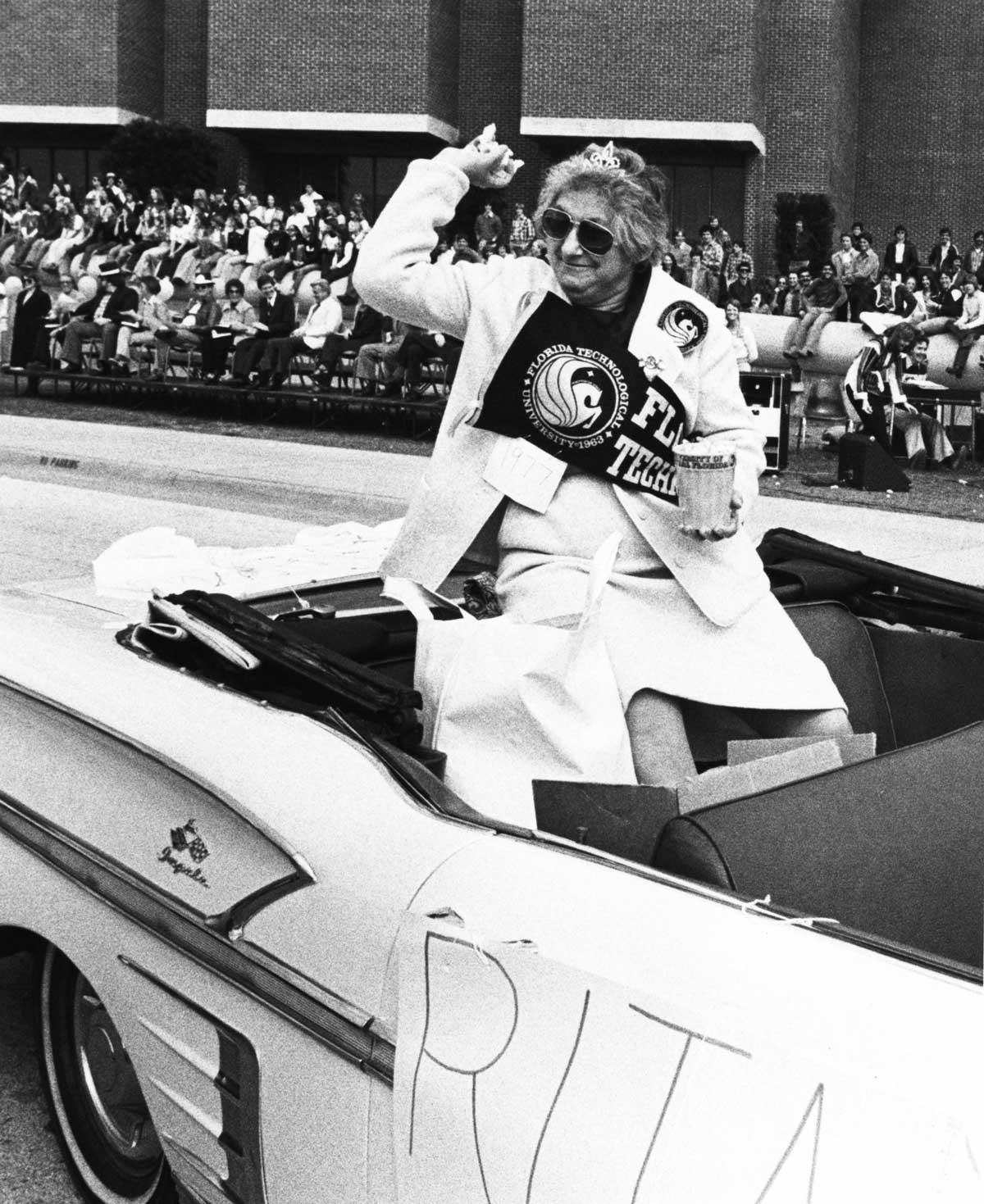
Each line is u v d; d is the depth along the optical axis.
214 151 34.38
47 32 35.72
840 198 37.12
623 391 2.91
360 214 27.95
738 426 3.04
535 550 3.01
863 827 2.09
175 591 3.22
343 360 18.28
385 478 12.94
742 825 2.01
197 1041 2.23
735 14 32.34
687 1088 1.58
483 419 2.97
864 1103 1.46
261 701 2.44
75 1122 2.77
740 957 1.67
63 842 2.52
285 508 12.18
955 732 2.36
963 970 1.61
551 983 1.73
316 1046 2.01
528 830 2.00
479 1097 1.75
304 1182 2.04
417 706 2.40
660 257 2.96
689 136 32.88
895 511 12.22
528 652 2.51
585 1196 1.61
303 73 34.59
